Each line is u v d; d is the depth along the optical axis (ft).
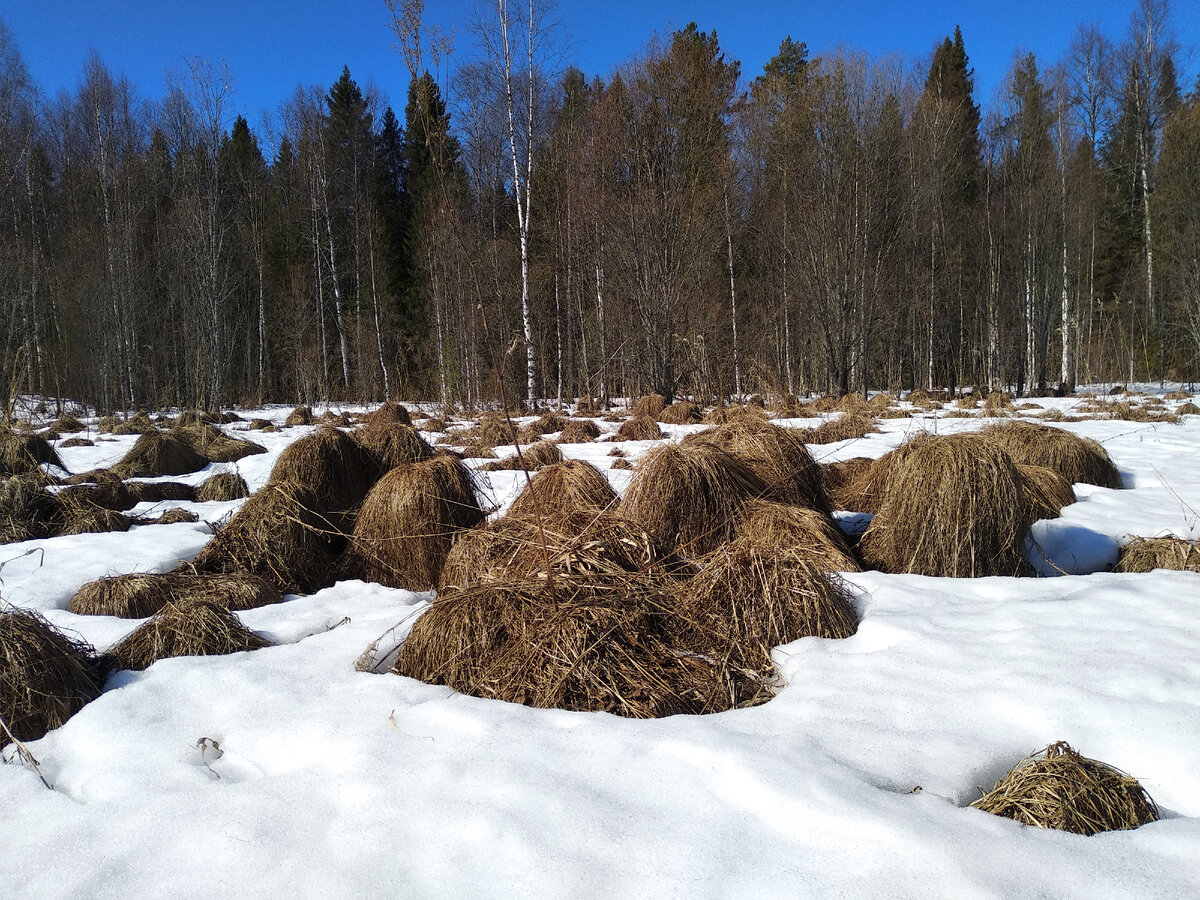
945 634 11.74
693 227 79.00
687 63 79.71
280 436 56.24
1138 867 6.46
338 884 6.68
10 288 82.58
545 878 6.53
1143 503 22.33
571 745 8.79
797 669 11.02
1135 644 10.85
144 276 99.96
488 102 61.87
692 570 13.92
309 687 10.91
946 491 15.97
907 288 92.84
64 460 41.93
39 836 7.64
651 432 46.09
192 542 21.61
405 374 112.57
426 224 80.69
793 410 60.64
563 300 96.73
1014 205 97.25
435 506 18.31
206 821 7.65
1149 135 116.88
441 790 7.89
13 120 100.37
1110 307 118.93
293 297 112.37
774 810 7.30
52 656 11.20
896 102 91.61
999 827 7.02
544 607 11.75
